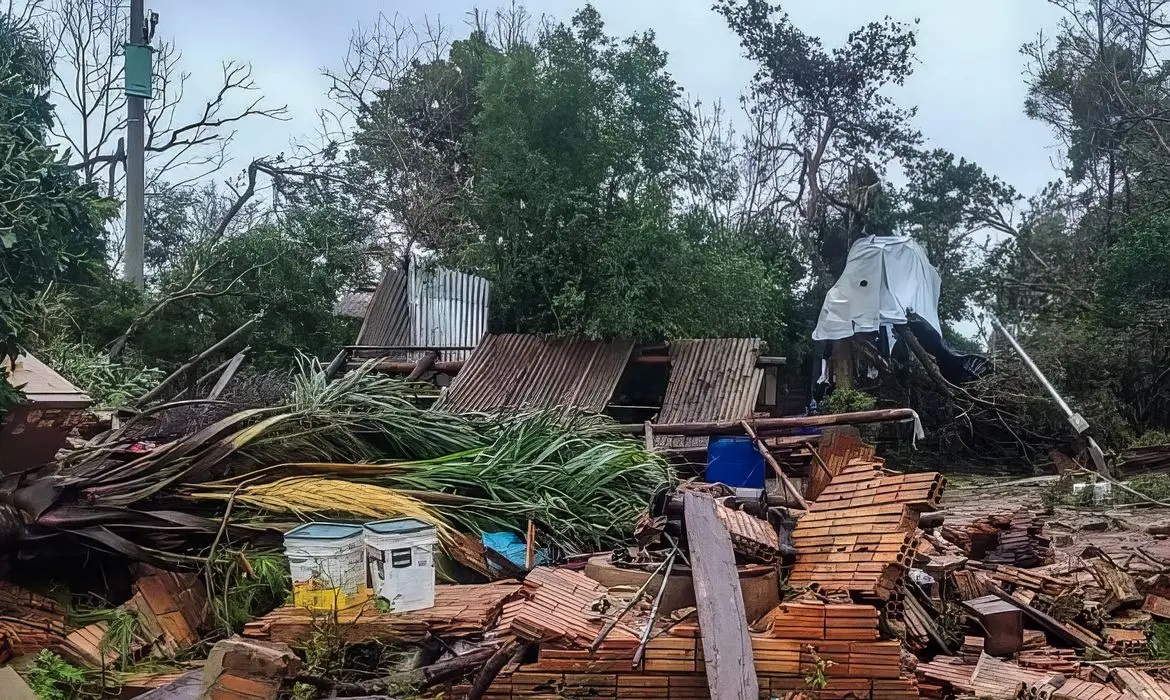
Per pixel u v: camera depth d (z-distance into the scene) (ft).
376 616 17.10
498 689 14.90
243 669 14.03
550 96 47.34
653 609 15.69
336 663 16.03
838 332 66.03
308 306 51.24
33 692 14.29
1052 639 20.15
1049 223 90.74
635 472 28.04
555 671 14.90
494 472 24.88
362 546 18.22
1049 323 76.23
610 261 44.52
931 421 66.13
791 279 78.28
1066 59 83.25
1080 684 16.34
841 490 19.89
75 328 42.24
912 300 65.41
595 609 16.52
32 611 18.39
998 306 89.40
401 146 69.62
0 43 22.88
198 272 47.73
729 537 17.19
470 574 21.74
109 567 20.58
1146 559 29.32
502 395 42.75
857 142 84.74
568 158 48.06
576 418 31.55
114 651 17.61
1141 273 65.51
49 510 19.60
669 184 49.52
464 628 16.90
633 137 48.14
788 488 29.63
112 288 45.21
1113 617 22.77
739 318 52.85
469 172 68.74
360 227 68.74
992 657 18.22
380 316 52.08
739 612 15.08
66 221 19.65
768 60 83.15
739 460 34.22
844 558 17.56
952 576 21.67
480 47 69.31
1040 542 30.01
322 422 24.58
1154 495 48.88
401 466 24.22
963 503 49.75
